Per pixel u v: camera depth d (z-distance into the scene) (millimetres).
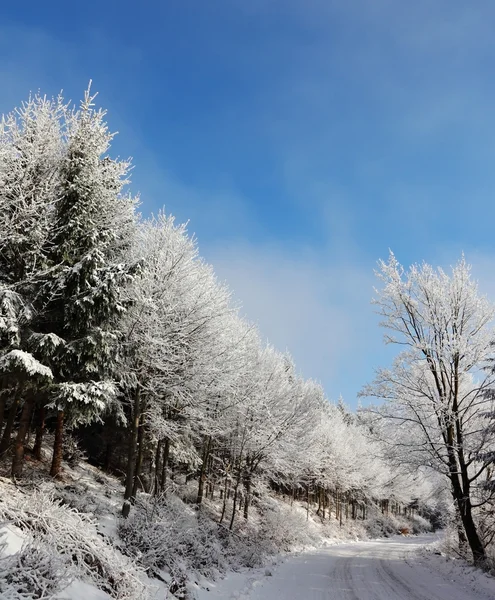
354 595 10891
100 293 11000
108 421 18953
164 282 13516
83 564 6832
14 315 10109
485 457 14211
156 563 9953
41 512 7277
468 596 10867
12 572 5191
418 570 15805
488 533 18078
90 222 12305
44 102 12406
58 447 13930
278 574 14578
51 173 12281
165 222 14383
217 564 13383
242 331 19719
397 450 18188
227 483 21344
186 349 13930
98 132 12711
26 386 10734
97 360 11461
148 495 16312
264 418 19984
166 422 14062
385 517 54500
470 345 17453
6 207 10797
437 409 17172
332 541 32656
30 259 11406
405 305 18875
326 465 37375
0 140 11305
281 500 35219
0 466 12148
